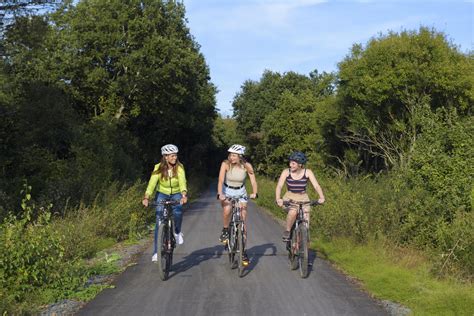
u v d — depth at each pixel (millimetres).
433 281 7484
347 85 24781
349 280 7730
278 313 5957
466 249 8117
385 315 5898
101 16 33219
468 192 9898
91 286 7188
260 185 36031
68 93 33812
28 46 21641
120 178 24188
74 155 23188
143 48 33719
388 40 22750
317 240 11539
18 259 6660
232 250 8266
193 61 36562
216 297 6676
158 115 39281
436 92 22047
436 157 10445
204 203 28812
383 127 23578
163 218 7828
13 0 19969
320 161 28703
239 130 73875
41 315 5902
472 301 6117
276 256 9789
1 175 19422
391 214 10156
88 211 13016
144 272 8297
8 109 21797
